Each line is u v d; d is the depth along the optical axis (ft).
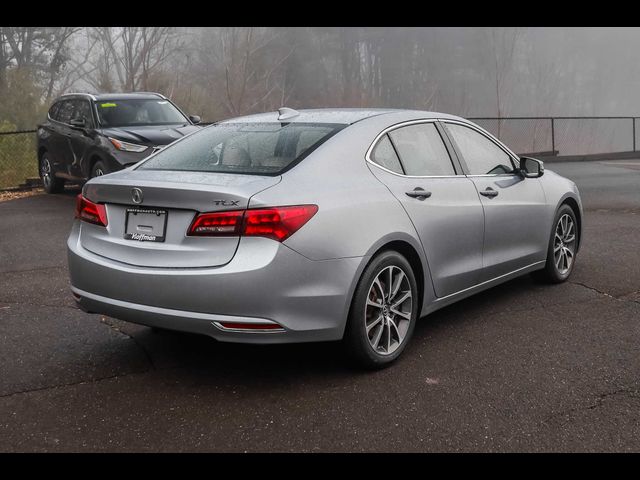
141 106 40.83
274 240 12.35
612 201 39.24
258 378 13.85
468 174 17.12
